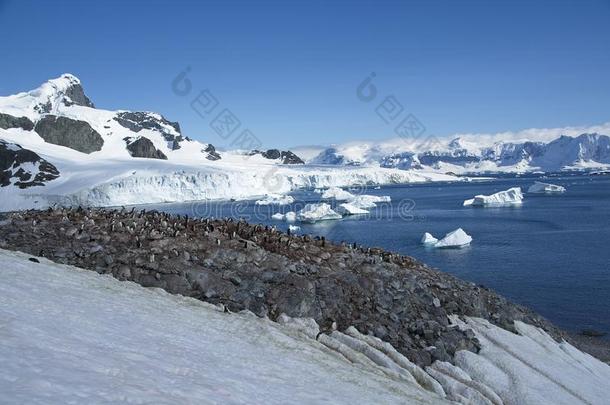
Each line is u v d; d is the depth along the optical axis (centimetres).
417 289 2398
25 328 955
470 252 5875
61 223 2528
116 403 661
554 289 4141
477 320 2366
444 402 1512
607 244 6081
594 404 1839
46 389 642
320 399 1075
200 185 15225
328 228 8475
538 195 15762
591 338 3027
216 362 1166
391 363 1758
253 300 2039
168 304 1795
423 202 13988
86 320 1216
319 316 2025
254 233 2706
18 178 13875
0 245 2225
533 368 2020
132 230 2455
